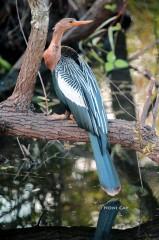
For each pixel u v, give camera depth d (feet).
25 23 52.85
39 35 29.63
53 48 30.17
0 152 37.60
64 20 30.04
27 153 36.86
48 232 28.09
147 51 55.42
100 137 27.66
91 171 34.83
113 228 28.22
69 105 29.01
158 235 27.43
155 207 30.09
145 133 29.81
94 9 47.78
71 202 30.91
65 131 30.07
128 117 42.04
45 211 30.19
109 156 27.43
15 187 32.83
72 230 28.14
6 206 30.81
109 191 26.50
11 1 53.06
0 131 30.81
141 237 27.14
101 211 29.84
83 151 38.01
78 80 29.32
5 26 54.65
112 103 44.88
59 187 32.65
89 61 52.65
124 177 33.96
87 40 52.21
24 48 54.65
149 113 41.34
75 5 53.06
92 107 28.22
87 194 31.83
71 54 31.09
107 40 56.70
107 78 50.21
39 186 32.94
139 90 47.29
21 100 31.14
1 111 30.89
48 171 34.86
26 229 28.40
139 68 51.96
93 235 27.61
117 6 49.52
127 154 37.55
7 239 27.48
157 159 29.66
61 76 29.76
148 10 59.36
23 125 30.55
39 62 30.53
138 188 32.37
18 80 31.01
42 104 34.81
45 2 29.19
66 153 37.63
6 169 35.14
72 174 34.40
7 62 52.70
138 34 58.75
